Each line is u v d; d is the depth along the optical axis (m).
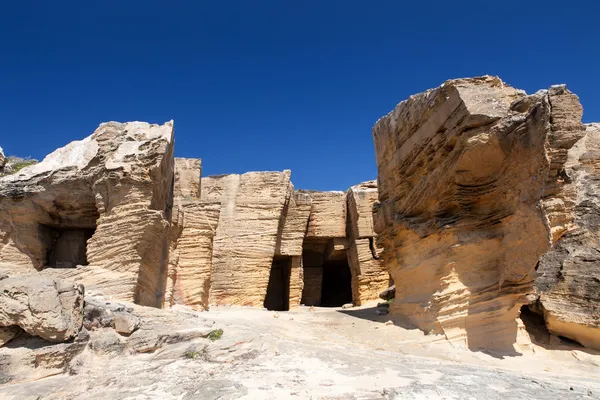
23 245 11.96
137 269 11.04
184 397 6.23
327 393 6.51
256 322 14.22
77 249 13.17
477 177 12.16
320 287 32.16
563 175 11.50
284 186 27.23
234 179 27.53
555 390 7.30
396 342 12.79
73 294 7.81
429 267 13.73
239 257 25.62
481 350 11.70
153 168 11.73
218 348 8.66
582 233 14.28
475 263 12.45
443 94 12.47
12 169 14.01
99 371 7.36
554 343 13.23
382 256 17.41
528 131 10.49
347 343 12.50
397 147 16.20
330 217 29.95
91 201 12.48
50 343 7.32
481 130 11.23
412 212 14.94
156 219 11.35
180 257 16.94
